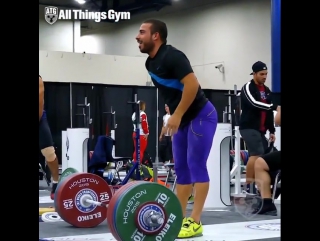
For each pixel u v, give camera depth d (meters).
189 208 5.07
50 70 12.38
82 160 6.65
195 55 13.86
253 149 4.73
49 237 3.28
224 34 13.07
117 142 10.34
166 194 2.71
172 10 14.42
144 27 3.17
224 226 3.84
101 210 3.76
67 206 3.67
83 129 6.66
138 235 2.66
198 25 13.75
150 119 10.43
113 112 9.78
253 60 12.37
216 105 9.71
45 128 5.29
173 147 3.36
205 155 3.24
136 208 2.65
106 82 12.95
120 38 15.47
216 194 5.04
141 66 13.34
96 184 3.76
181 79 3.09
